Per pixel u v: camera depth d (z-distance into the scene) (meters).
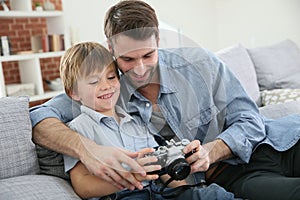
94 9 3.76
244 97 1.36
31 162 1.15
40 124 1.17
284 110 1.81
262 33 3.57
